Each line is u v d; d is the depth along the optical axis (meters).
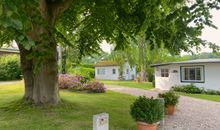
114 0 8.27
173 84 21.75
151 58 26.38
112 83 28.91
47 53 7.27
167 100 8.86
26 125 6.44
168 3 6.32
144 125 6.02
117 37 10.80
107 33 10.80
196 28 6.33
